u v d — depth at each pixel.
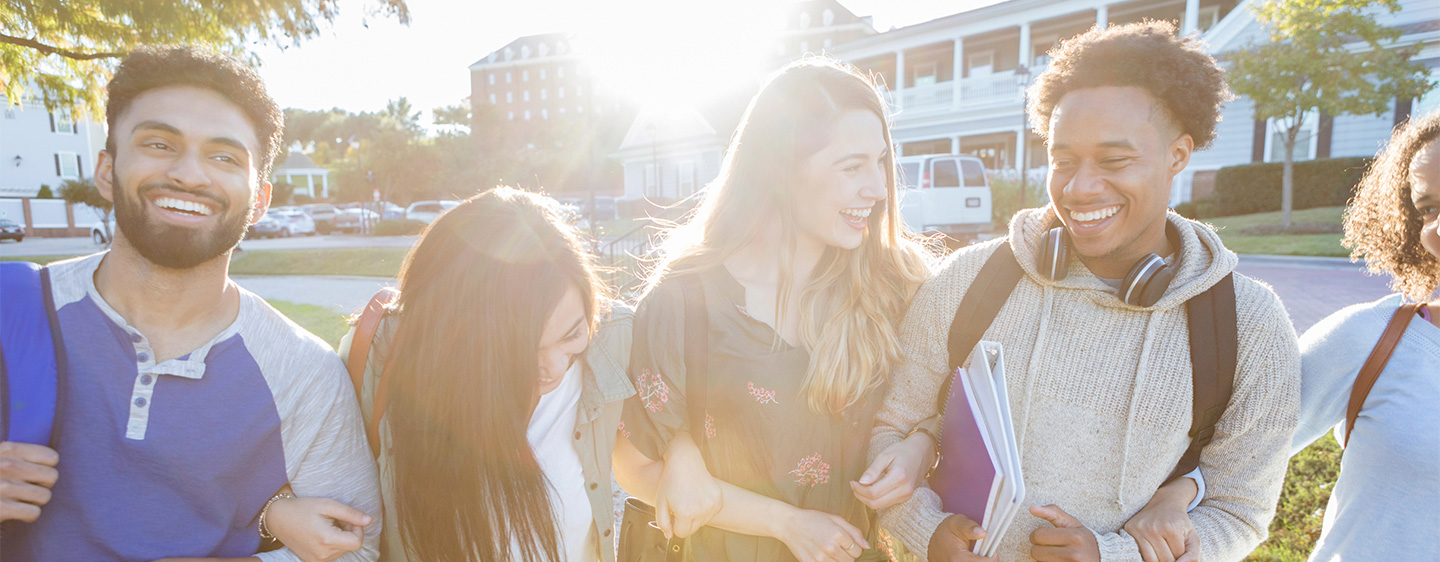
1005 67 25.09
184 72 1.11
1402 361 1.20
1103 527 1.32
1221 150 18.52
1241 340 1.21
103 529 1.12
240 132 1.15
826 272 1.53
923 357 1.49
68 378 1.10
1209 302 1.21
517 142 55.12
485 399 1.25
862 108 1.42
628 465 1.55
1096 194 1.18
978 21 22.77
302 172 59.03
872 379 1.53
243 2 8.27
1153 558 1.20
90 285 1.15
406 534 1.41
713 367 1.44
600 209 32.91
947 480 1.35
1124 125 1.14
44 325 1.11
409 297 1.32
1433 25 15.12
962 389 1.30
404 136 39.50
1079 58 1.19
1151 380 1.25
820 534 1.37
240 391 1.19
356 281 14.02
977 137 25.83
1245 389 1.24
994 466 1.15
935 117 24.06
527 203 1.34
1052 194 1.27
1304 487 3.12
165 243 1.09
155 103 1.09
